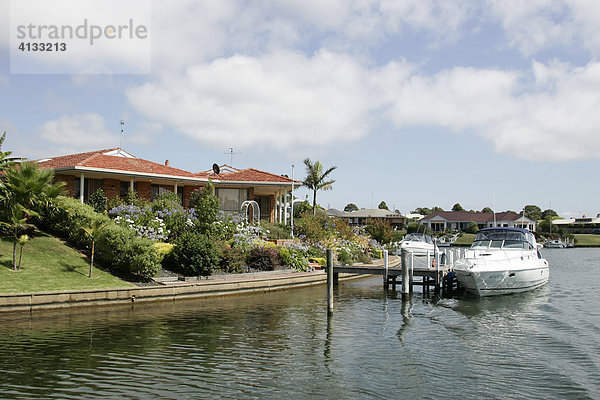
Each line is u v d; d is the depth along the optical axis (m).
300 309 17.34
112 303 16.64
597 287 25.16
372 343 12.66
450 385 9.51
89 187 30.17
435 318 16.27
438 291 22.67
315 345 12.34
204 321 14.80
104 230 19.23
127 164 30.80
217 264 21.81
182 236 21.97
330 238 32.94
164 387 9.02
